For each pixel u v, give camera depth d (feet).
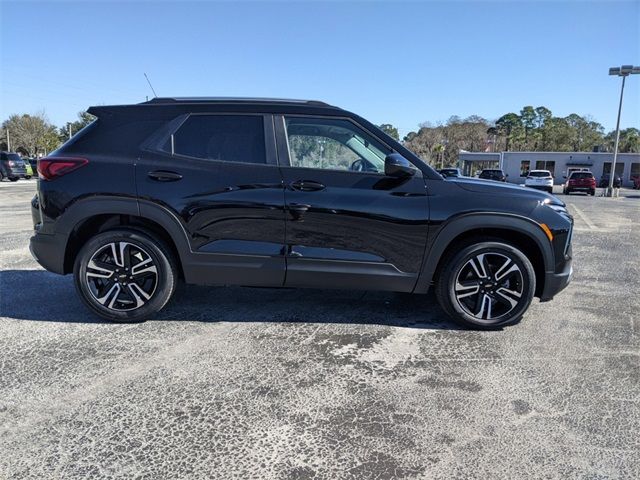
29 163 121.29
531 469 7.30
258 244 12.31
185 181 12.20
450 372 10.44
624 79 94.84
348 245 12.27
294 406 8.98
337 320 13.52
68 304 14.49
